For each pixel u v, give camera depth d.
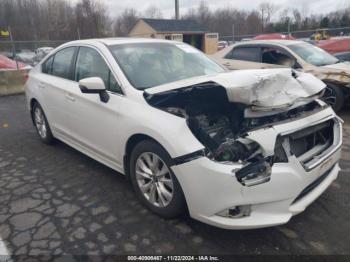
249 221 2.35
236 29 47.50
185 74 3.63
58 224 2.91
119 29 45.25
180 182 2.54
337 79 5.96
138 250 2.55
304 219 2.89
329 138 2.96
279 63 6.99
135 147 2.99
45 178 3.84
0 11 35.56
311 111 2.83
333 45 11.15
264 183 2.30
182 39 28.89
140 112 2.88
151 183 2.95
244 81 2.43
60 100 4.08
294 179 2.39
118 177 3.82
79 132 3.86
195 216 2.55
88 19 34.12
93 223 2.91
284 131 2.42
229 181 2.29
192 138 2.48
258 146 2.36
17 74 10.30
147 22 28.77
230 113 2.70
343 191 3.36
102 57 3.51
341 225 2.79
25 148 4.89
